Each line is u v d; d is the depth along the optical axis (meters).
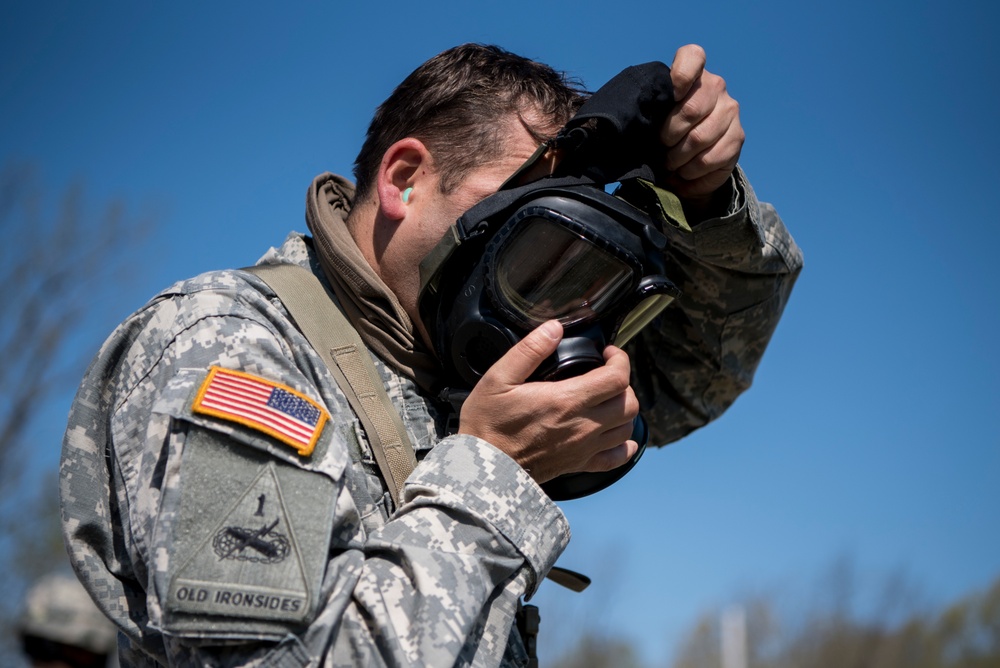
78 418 1.44
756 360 2.32
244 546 1.18
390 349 1.60
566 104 1.73
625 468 1.67
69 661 3.59
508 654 1.62
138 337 1.42
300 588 1.18
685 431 2.34
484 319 1.49
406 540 1.28
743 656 19.83
